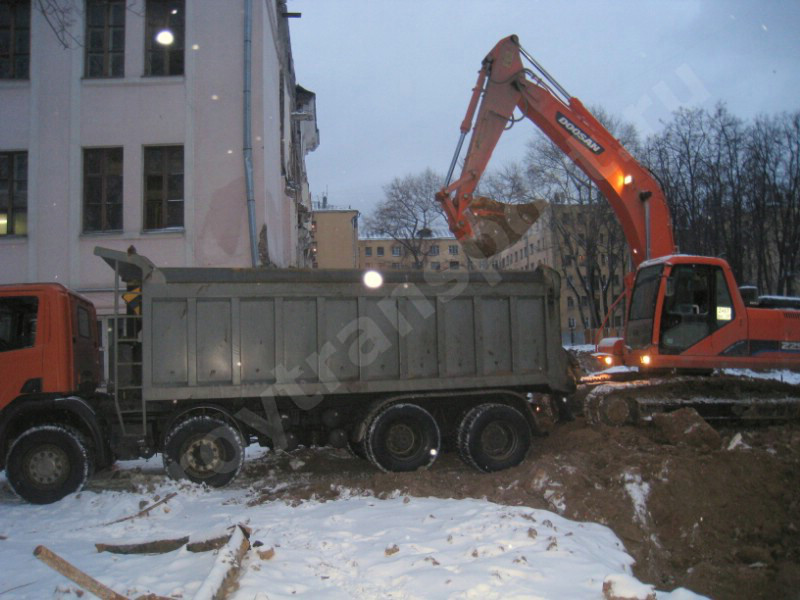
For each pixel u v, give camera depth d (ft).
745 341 34.35
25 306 26.89
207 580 13.65
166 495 24.97
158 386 25.99
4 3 52.08
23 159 51.70
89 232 50.93
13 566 17.31
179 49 52.44
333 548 17.99
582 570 16.11
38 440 25.61
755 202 96.02
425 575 15.55
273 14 60.13
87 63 52.06
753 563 21.04
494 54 36.17
